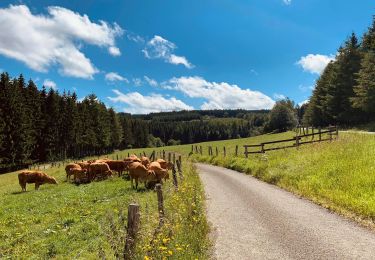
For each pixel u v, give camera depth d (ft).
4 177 162.20
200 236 35.65
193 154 201.98
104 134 365.40
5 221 53.98
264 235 38.32
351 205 46.88
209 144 325.62
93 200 65.36
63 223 48.42
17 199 78.43
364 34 224.94
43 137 283.59
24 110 244.63
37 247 38.75
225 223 43.88
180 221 37.19
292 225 41.52
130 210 26.08
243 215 47.34
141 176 75.20
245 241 36.63
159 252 26.73
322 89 268.62
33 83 286.46
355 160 68.03
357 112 218.18
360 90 190.39
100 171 100.37
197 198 49.55
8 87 234.17
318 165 72.13
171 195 56.18
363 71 191.83
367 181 54.24
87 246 36.73
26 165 247.91
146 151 337.31
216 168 120.26
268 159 99.81
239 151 182.70
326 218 44.09
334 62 246.27
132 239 25.72
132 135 518.78
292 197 57.98
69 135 310.86
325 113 253.24
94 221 46.83
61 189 88.74
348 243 34.63
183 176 80.38
